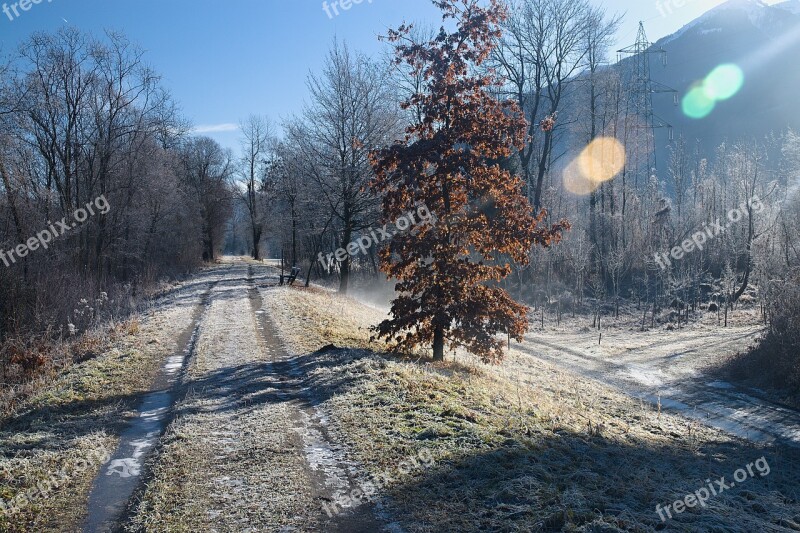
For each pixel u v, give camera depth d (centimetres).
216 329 1825
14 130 2489
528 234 1302
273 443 793
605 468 746
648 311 3378
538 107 4312
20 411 989
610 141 4209
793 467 1009
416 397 956
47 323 1803
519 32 3819
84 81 3059
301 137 3191
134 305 2472
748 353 2038
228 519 580
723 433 1292
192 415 922
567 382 1611
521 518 555
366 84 3144
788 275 2180
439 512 582
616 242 4044
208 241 6969
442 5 1358
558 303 3347
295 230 4109
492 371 1448
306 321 2005
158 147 3991
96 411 974
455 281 1365
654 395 1691
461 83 1338
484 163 1304
